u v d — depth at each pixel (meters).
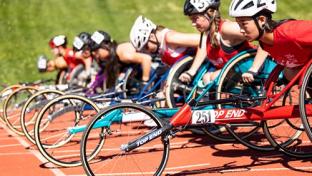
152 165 6.48
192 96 7.50
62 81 14.41
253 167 6.13
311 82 5.98
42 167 6.78
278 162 6.34
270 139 6.55
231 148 7.30
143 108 5.41
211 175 5.86
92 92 10.99
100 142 6.59
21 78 20.44
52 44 14.71
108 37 10.12
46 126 9.05
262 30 5.53
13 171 6.65
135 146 5.28
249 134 7.20
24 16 25.56
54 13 25.95
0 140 9.35
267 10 5.48
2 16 25.39
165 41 8.30
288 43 5.50
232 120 5.82
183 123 5.54
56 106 9.93
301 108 5.52
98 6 26.88
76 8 26.48
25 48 23.00
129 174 6.08
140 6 27.06
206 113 5.68
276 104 6.88
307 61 5.66
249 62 7.12
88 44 11.70
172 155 7.07
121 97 9.52
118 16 26.02
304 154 6.46
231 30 7.06
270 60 6.94
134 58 9.66
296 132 6.71
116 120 6.41
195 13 7.11
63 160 7.05
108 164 6.63
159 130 5.39
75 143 8.35
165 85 8.16
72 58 14.12
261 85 6.94
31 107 8.66
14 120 11.54
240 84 7.13
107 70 10.23
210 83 7.13
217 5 7.13
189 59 8.19
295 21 5.54
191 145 7.69
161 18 25.97
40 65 14.83
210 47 7.38
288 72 6.20
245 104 6.45
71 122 10.58
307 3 27.27
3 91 11.20
